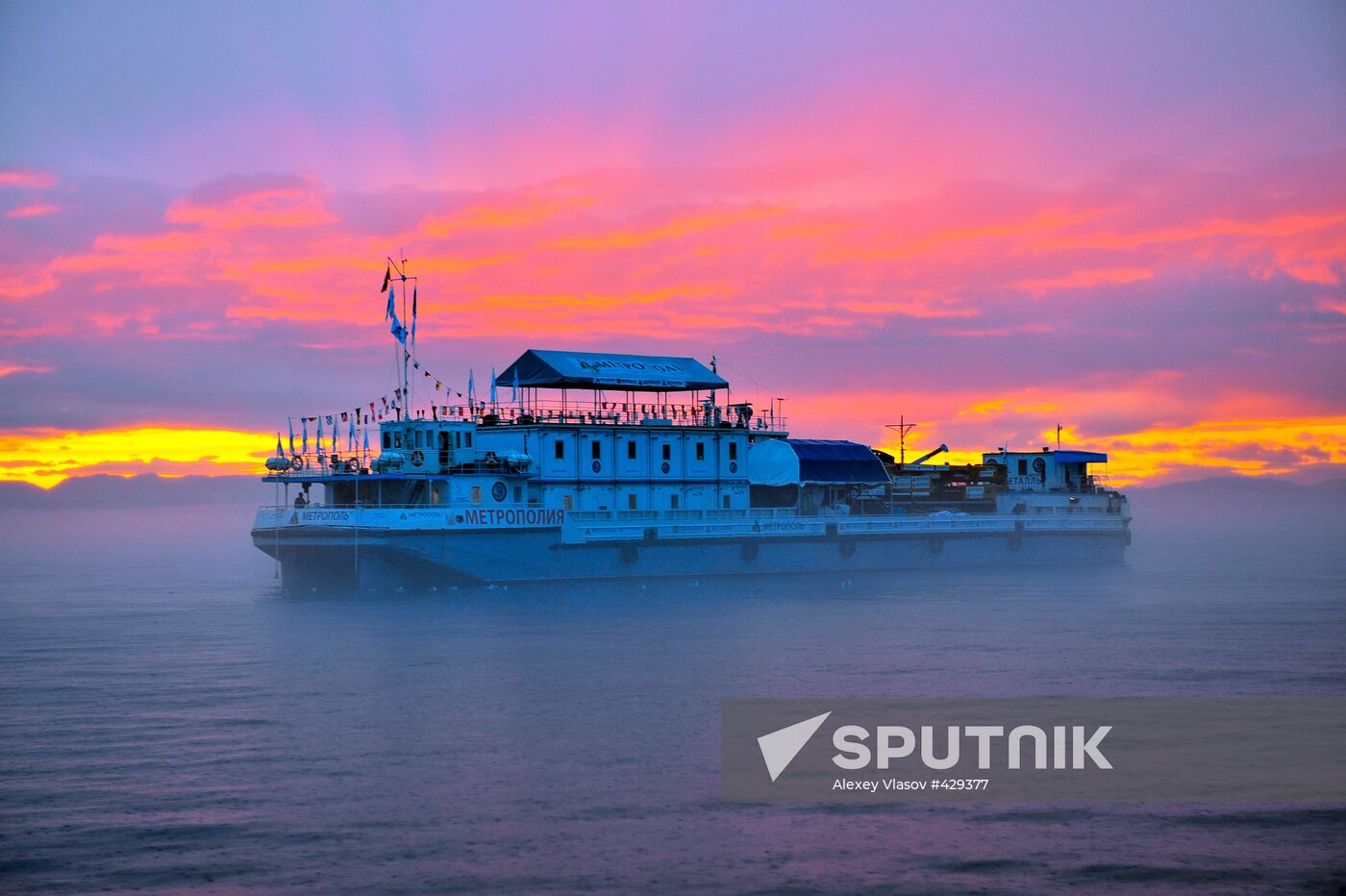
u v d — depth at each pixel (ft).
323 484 415.85
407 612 367.66
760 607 383.24
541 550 411.95
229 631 344.28
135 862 160.86
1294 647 308.19
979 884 156.25
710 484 459.32
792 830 172.76
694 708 236.43
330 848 165.27
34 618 396.16
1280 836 171.32
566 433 429.79
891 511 532.32
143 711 237.04
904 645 306.96
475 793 185.68
